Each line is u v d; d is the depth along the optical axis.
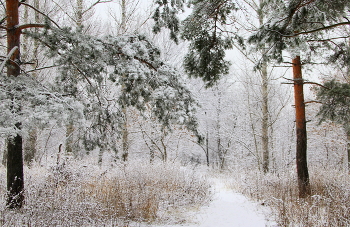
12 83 3.83
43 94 3.99
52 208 4.24
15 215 3.98
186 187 7.84
